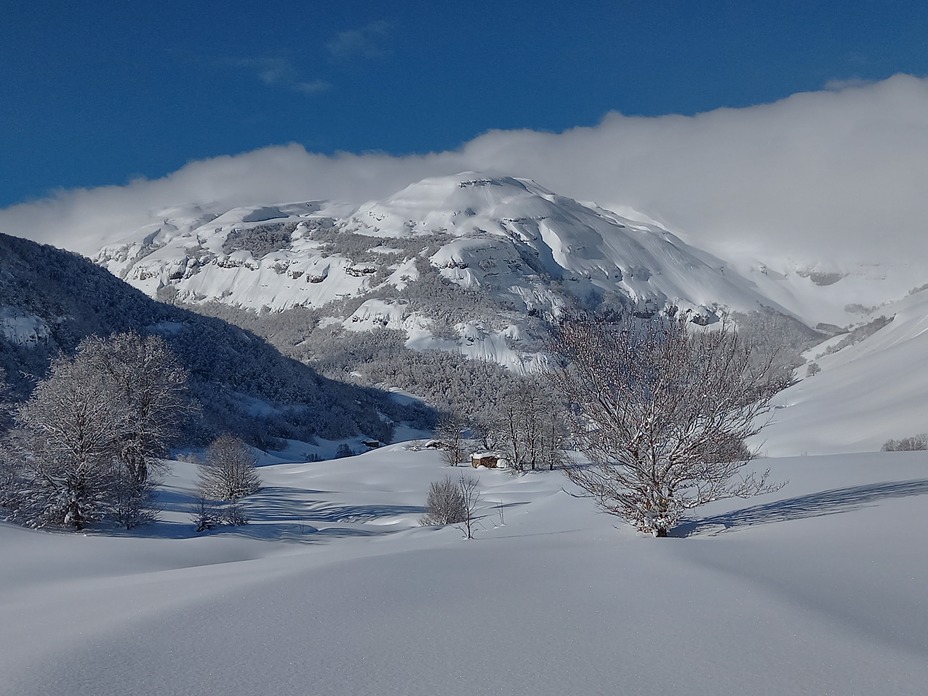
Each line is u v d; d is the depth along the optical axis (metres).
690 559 7.36
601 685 3.96
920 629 4.70
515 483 45.19
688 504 10.88
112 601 7.80
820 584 5.97
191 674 4.50
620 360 11.20
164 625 5.82
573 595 6.08
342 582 7.16
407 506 37.25
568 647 4.64
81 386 26.30
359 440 108.94
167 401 33.69
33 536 18.86
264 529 26.28
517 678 4.13
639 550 8.23
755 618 5.06
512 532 15.02
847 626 4.79
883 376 68.50
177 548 18.83
